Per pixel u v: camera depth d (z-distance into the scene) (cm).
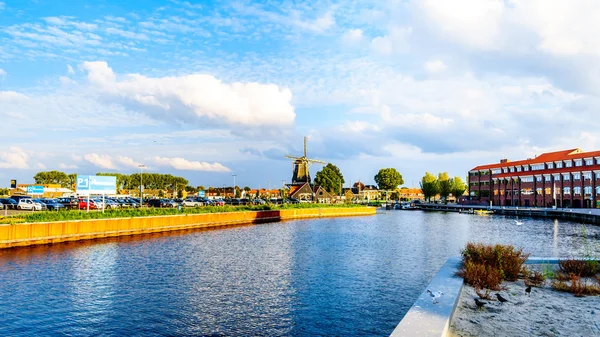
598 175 11306
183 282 2780
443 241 5225
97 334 1836
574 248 4619
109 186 5991
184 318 2050
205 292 2523
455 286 1540
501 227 7606
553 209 11188
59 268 3206
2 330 1872
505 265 1883
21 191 13112
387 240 5309
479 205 15825
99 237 5119
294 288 2630
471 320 1288
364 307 2242
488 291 1592
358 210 12350
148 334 1842
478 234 6238
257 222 8631
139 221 5753
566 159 12794
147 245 4600
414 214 12625
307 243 4947
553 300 1524
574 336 1166
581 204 11800
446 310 1202
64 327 1917
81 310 2161
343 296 2452
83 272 3073
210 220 7275
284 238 5506
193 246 4578
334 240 5288
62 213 4944
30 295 2428
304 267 3319
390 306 2262
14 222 4225
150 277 2925
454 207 15088
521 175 14012
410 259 3728
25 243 4250
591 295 1598
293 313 2138
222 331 1888
